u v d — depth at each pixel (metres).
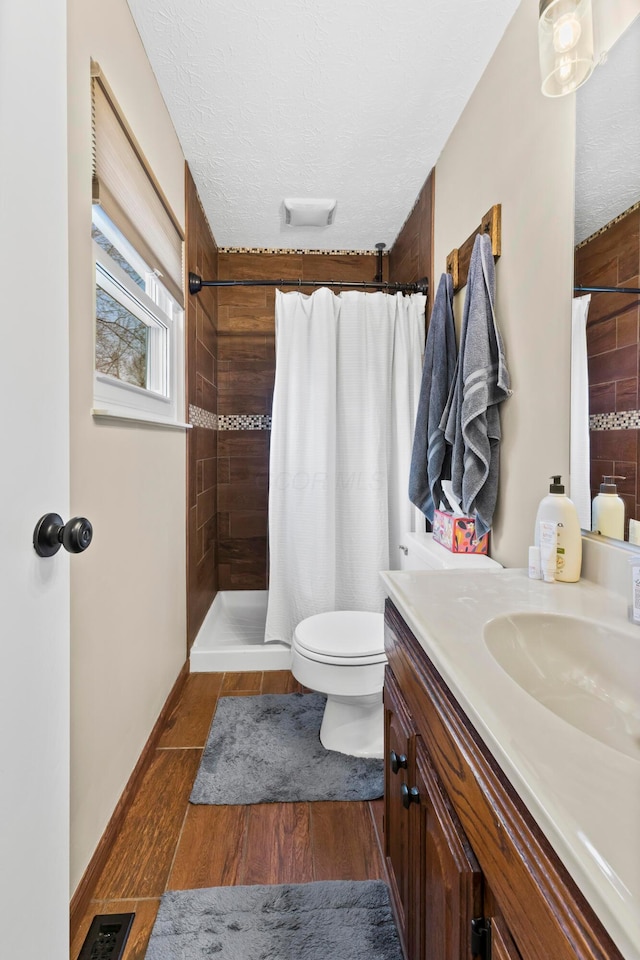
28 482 0.63
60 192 0.70
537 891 0.41
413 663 0.85
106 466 1.23
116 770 1.31
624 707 0.76
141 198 1.47
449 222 1.99
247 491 3.19
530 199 1.34
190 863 1.22
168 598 1.89
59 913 0.70
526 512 1.38
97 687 1.18
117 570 1.31
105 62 1.24
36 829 0.64
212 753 1.65
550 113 1.23
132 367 1.70
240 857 1.24
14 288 0.59
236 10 1.41
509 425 1.47
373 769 1.58
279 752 1.66
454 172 1.93
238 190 2.40
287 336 2.35
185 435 2.18
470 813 0.57
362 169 2.22
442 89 1.72
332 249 3.12
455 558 1.60
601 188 1.03
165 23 1.46
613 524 1.01
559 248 1.20
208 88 1.72
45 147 0.65
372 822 1.37
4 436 0.58
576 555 1.07
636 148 0.92
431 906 0.71
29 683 0.63
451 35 1.49
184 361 2.15
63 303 0.71
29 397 0.63
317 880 1.18
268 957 0.99
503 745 0.49
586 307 1.09
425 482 1.90
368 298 2.35
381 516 2.33
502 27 1.46
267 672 2.28
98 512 1.18
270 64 1.61
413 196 2.46
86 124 1.10
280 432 2.36
